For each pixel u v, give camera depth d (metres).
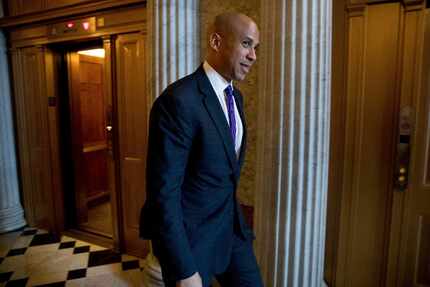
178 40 1.93
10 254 2.80
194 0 1.99
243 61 1.09
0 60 3.17
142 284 2.33
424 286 1.85
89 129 3.88
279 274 1.64
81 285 2.32
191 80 1.09
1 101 3.20
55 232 3.20
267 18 1.58
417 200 1.78
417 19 1.67
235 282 1.36
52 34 2.89
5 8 3.11
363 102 1.80
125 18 2.49
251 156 2.10
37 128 3.17
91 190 3.99
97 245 2.99
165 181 0.98
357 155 1.85
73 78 3.21
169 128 0.99
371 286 1.93
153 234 1.03
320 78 1.49
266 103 1.59
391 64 1.73
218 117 1.08
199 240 1.12
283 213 1.59
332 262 2.00
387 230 1.86
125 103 2.63
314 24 1.46
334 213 1.96
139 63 2.50
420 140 1.74
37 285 2.32
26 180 3.35
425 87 1.71
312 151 1.52
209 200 1.14
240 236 1.34
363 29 1.75
